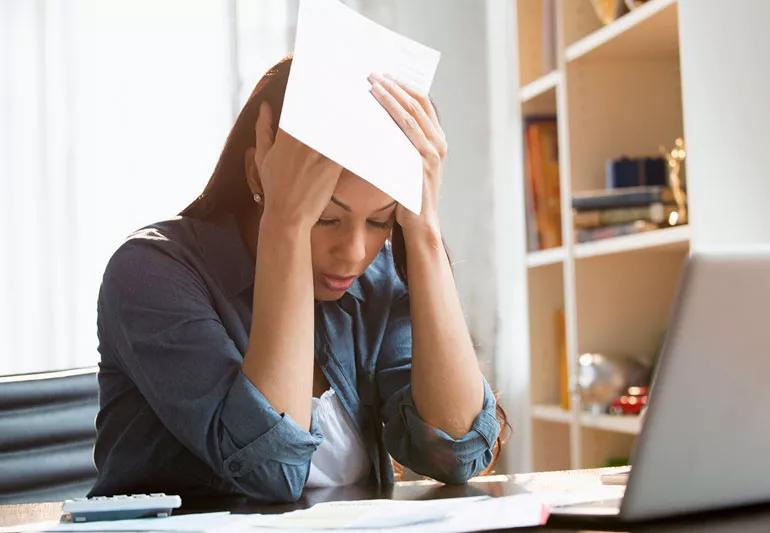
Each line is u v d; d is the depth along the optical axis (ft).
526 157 9.20
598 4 8.04
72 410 5.32
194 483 3.94
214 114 10.02
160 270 3.88
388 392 4.40
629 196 7.52
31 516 3.43
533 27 9.32
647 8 7.01
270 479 3.52
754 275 2.31
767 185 5.78
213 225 4.21
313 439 3.55
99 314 4.09
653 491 2.45
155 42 9.96
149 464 3.95
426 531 2.45
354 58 3.51
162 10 9.98
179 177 9.95
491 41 10.02
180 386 3.65
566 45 8.23
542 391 9.14
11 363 9.56
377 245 3.97
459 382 4.02
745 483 2.59
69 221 9.71
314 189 3.56
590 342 8.13
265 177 3.64
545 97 9.16
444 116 10.07
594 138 8.21
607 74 8.25
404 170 3.35
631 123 8.25
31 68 9.73
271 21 10.07
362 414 4.38
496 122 9.89
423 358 4.04
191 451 3.77
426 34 10.15
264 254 3.60
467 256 9.93
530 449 9.12
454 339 4.05
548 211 9.07
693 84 6.41
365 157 3.22
